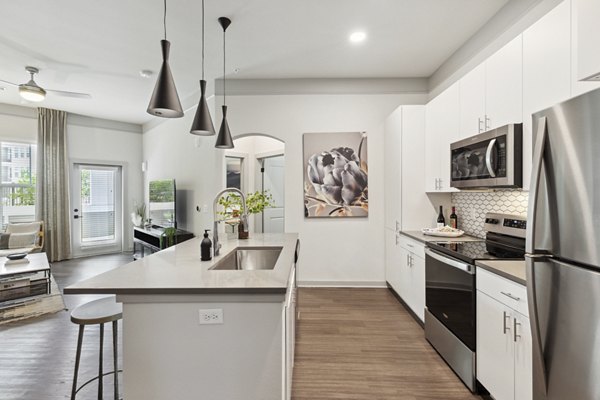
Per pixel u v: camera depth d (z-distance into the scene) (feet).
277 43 11.01
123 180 22.59
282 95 14.20
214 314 4.76
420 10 9.07
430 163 11.14
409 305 10.84
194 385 4.80
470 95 8.52
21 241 16.16
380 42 10.95
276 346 4.76
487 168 7.37
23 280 12.32
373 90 14.07
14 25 9.80
